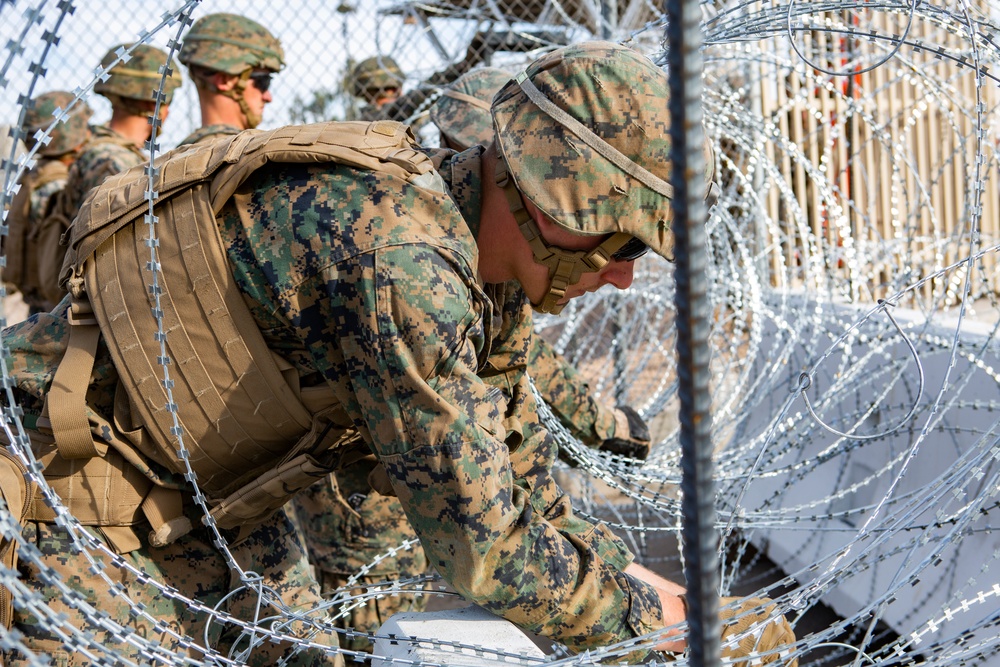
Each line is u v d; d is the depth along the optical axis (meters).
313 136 1.36
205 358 1.37
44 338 1.45
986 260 4.17
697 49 0.61
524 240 1.45
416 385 1.26
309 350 1.34
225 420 1.40
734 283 2.73
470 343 1.36
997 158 2.41
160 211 1.39
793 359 3.32
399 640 1.35
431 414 1.27
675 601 1.52
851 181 4.18
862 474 2.86
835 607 2.73
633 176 1.32
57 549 1.43
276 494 1.48
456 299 1.29
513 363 1.86
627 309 4.07
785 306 2.59
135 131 4.07
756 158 2.71
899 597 2.42
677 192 0.62
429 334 1.25
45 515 1.43
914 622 2.34
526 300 1.85
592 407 2.47
